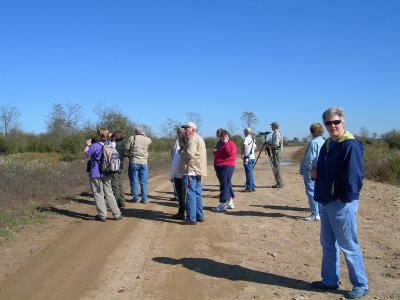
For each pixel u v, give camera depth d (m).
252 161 10.06
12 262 4.52
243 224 6.43
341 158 3.49
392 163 12.55
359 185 3.47
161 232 5.88
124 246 5.16
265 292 3.76
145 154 8.28
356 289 3.59
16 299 3.59
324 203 3.60
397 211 7.31
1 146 22.83
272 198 8.98
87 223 6.36
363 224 6.34
